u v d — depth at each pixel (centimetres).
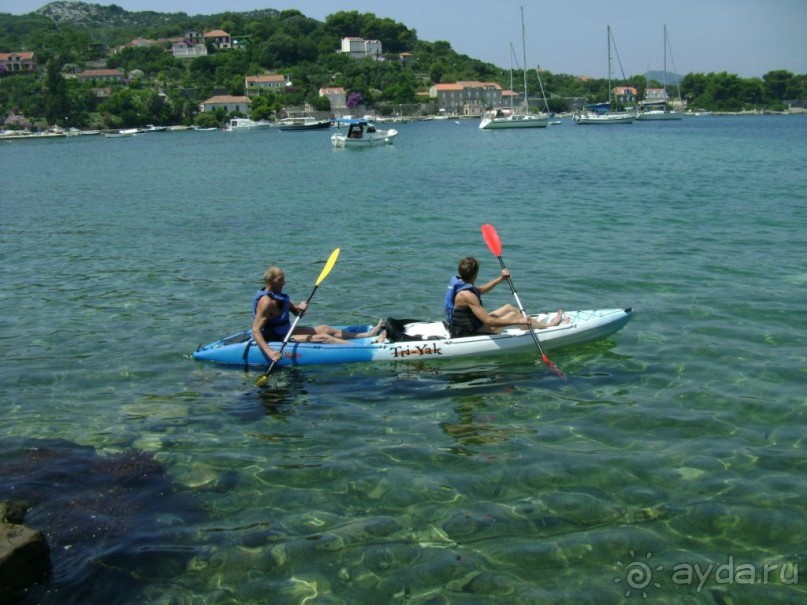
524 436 718
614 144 5856
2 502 570
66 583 507
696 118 15062
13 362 952
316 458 680
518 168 3781
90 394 844
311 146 6925
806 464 652
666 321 1067
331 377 885
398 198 2633
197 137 10856
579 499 604
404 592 500
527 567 522
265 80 18125
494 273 1399
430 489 623
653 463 658
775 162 3762
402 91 18138
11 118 14388
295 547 547
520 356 939
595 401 799
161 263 1571
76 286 1371
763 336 989
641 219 1984
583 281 1312
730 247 1572
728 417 750
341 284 1334
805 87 17700
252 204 2594
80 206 2667
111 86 17625
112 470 659
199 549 545
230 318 1141
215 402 816
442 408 791
